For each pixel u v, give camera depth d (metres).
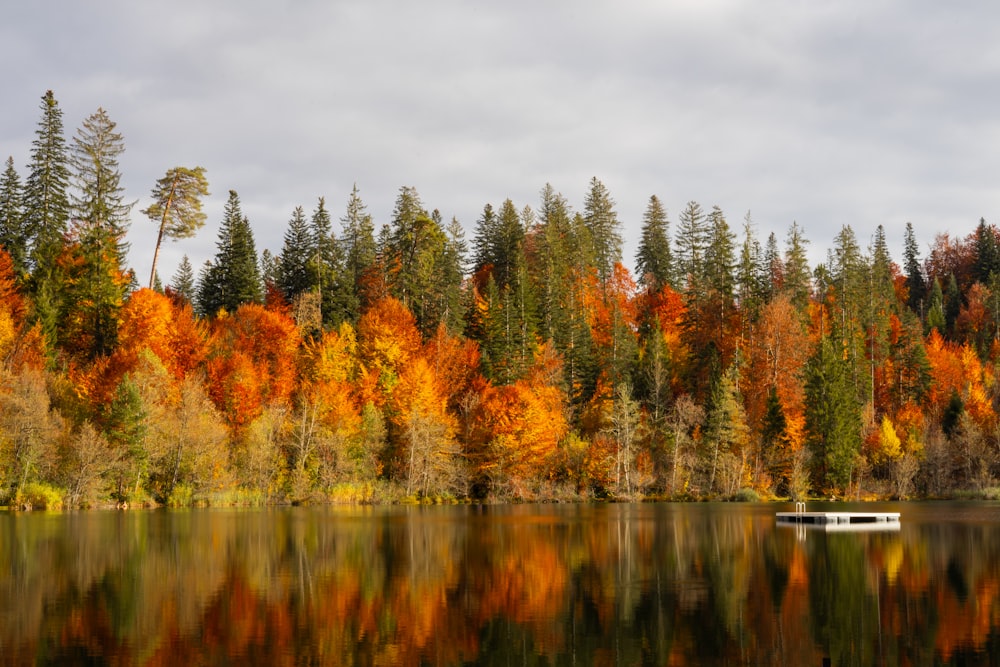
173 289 137.75
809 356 102.88
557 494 89.88
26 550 39.47
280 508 73.69
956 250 186.00
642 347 113.19
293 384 89.75
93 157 93.50
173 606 26.33
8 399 64.06
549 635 22.77
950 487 100.44
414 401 87.56
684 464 92.94
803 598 28.11
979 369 122.75
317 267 114.81
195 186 97.12
